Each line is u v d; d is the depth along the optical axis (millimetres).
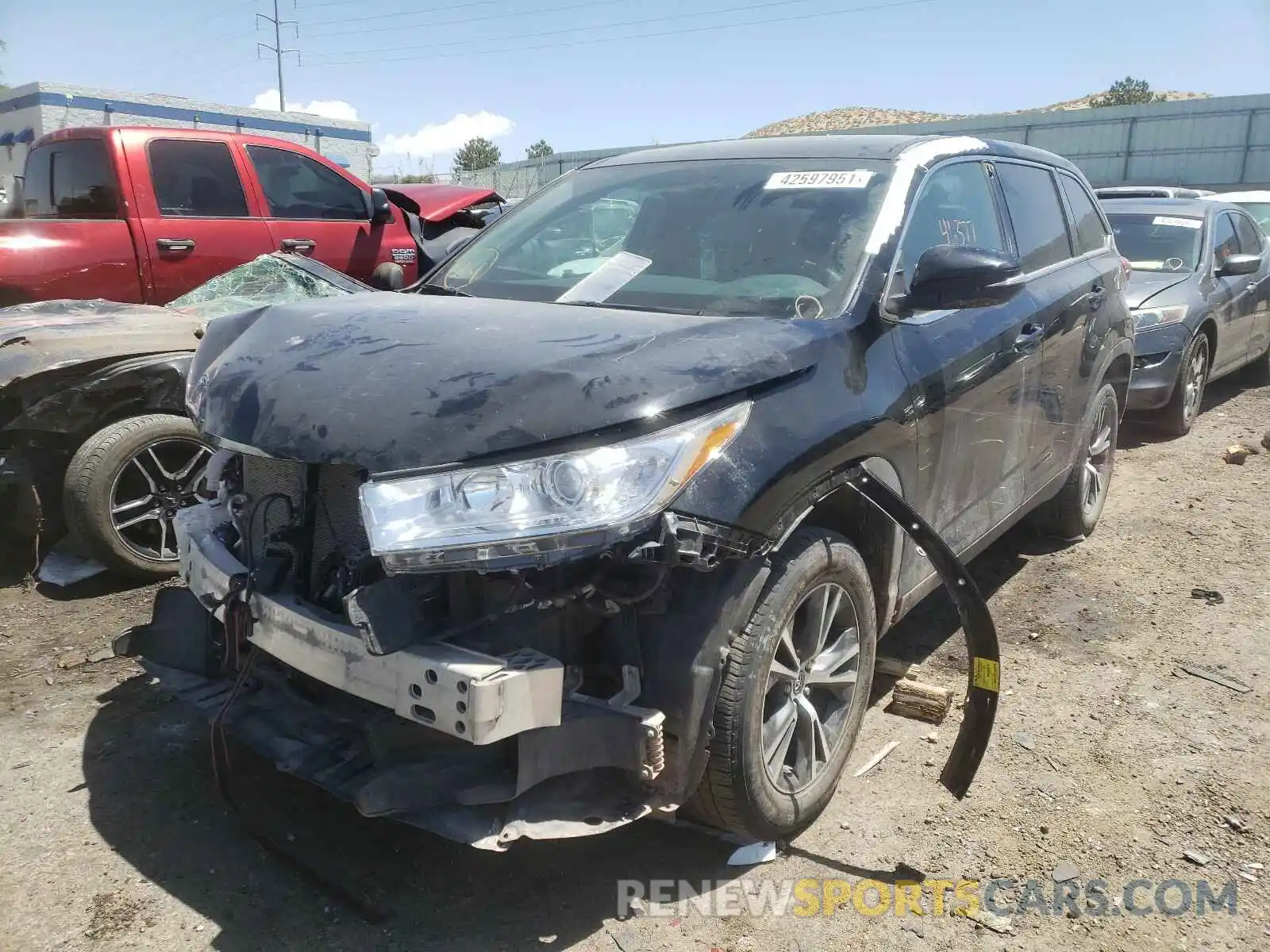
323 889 2635
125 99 26750
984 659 2746
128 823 2900
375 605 2219
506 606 2287
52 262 5965
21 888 2621
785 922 2561
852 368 2846
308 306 3115
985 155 4070
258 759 3219
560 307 3033
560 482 2168
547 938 2486
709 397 2389
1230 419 8352
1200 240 8141
